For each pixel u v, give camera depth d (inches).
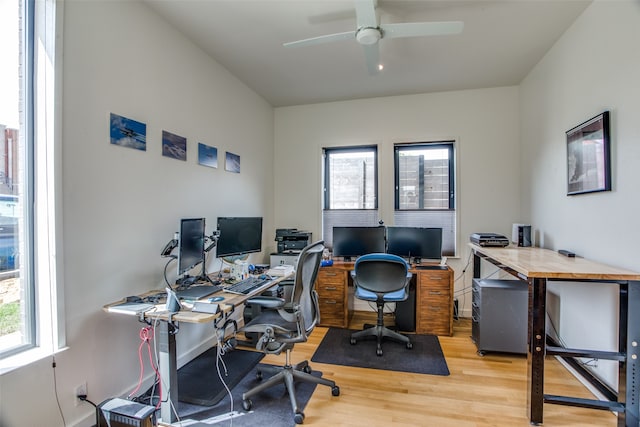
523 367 96.5
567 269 69.6
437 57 112.7
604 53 79.0
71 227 64.2
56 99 61.2
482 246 117.3
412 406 76.6
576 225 92.0
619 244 73.3
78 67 65.7
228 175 124.3
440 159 150.3
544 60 112.3
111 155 73.6
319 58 114.0
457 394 81.7
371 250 140.6
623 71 72.4
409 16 89.0
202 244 93.6
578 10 86.7
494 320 103.9
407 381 88.4
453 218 147.9
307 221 163.6
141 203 82.3
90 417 67.6
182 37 98.1
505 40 101.7
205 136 109.5
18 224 60.2
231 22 92.1
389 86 139.5
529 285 70.4
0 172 58.0
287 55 111.9
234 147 128.4
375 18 74.2
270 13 87.7
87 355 67.5
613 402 67.1
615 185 74.9
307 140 163.5
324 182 165.2
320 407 76.4
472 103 142.4
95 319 69.4
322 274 134.6
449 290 122.6
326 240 164.6
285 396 81.4
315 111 162.2
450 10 86.1
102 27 71.2
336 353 106.8
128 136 78.1
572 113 94.0
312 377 81.4
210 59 112.5
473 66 120.0
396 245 138.0
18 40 60.0
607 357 66.2
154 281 86.4
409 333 125.5
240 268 96.4
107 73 72.4
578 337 90.5
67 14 63.3
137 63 80.9
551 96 107.2
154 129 86.6
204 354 105.6
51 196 60.8
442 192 150.2
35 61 60.8
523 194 133.1
